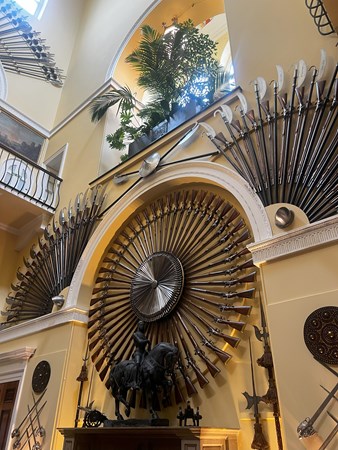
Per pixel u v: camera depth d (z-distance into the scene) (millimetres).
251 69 3770
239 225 3213
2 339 4977
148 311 3516
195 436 2275
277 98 3281
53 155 6781
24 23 7953
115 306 3994
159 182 4039
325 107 2889
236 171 3326
